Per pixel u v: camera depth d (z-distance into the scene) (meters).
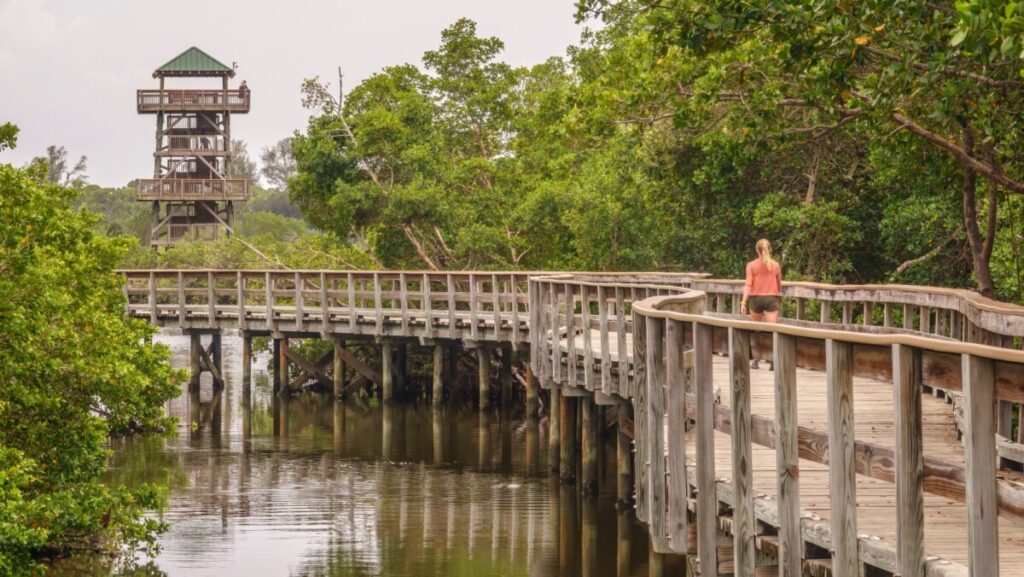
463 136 42.44
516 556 16.97
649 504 9.89
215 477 22.45
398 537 17.92
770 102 18.42
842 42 13.86
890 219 25.41
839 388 6.33
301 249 43.25
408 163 38.19
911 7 13.45
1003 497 5.59
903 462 5.83
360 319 31.94
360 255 41.94
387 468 23.59
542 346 20.81
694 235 30.42
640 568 16.41
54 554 16.61
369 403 34.12
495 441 27.14
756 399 13.40
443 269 39.12
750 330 7.36
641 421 12.10
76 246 17.33
